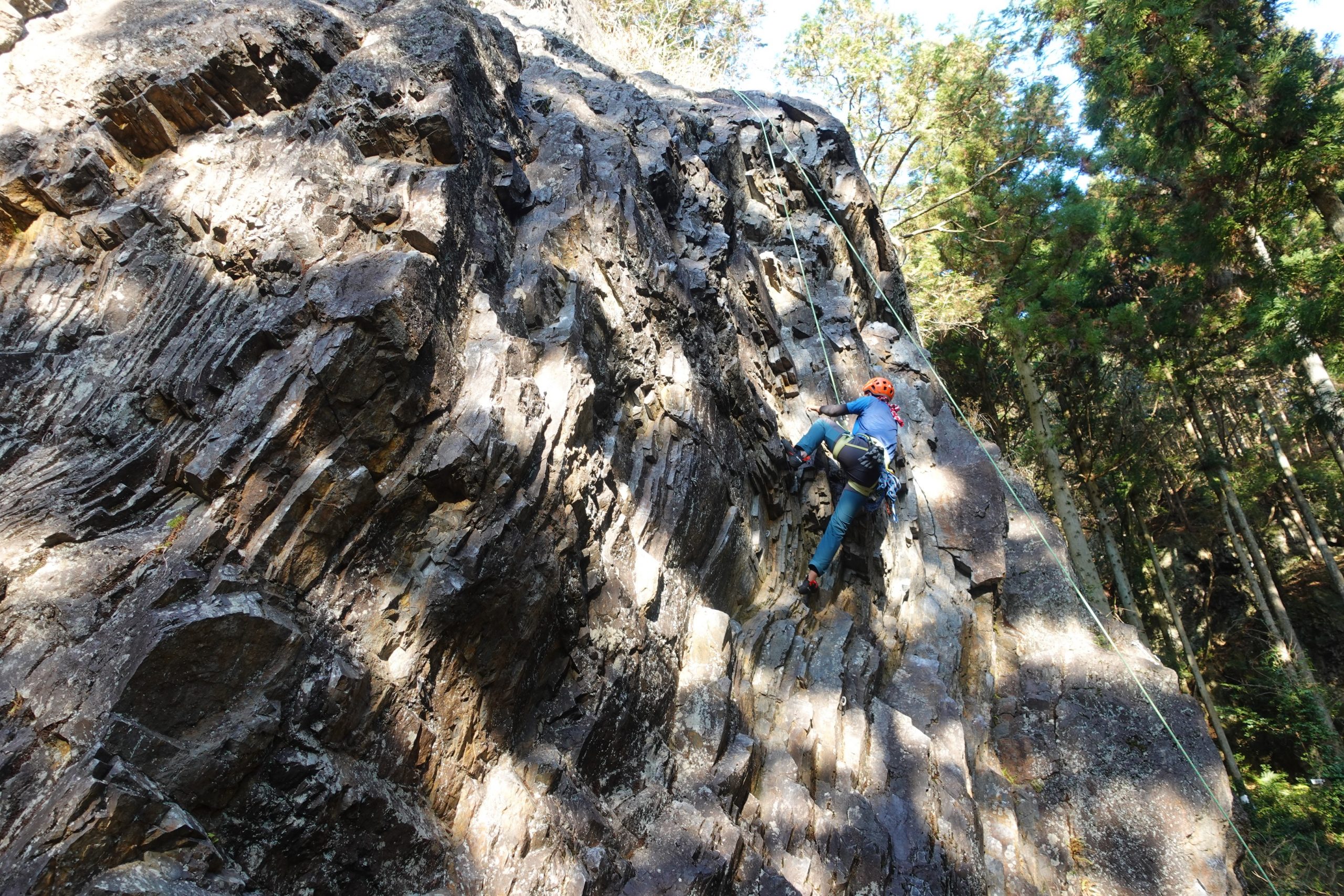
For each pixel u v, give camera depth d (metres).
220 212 3.49
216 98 3.78
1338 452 17.14
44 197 3.28
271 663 2.64
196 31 3.78
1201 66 10.06
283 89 4.04
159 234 3.38
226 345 3.12
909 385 8.66
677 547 4.98
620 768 3.98
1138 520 17.83
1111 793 6.32
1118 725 6.70
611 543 4.43
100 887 2.04
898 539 7.19
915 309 15.96
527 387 3.82
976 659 7.02
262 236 3.47
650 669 4.34
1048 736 6.69
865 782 5.16
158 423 2.99
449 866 2.96
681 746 4.40
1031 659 7.26
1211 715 15.48
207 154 3.67
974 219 15.80
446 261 3.85
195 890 2.18
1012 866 5.75
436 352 3.52
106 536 2.70
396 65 4.43
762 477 6.24
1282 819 12.49
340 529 3.05
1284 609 17.78
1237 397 19.36
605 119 6.55
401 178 4.00
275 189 3.63
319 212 3.64
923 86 16.83
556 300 4.66
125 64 3.56
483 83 5.07
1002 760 6.62
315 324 3.23
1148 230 14.22
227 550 2.76
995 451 8.95
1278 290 11.75
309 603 2.91
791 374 7.16
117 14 3.86
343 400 3.15
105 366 3.05
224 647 2.53
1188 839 6.08
